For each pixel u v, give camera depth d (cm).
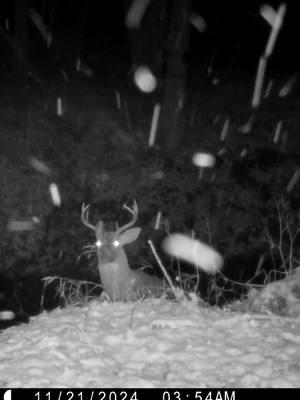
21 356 404
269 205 1560
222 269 1334
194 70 2098
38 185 1597
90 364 378
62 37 2194
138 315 504
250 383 345
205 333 446
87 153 1714
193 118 1873
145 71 1642
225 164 1692
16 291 1303
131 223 863
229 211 1544
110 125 1816
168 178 1634
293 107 1878
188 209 1557
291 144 1755
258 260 1388
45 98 1955
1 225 1498
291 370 371
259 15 2077
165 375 361
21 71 2008
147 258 1398
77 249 1459
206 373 366
